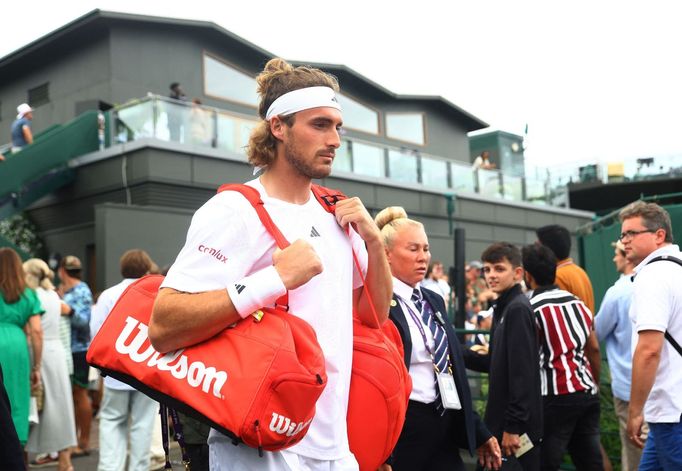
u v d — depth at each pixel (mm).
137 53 17406
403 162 18609
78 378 6941
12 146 13977
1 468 2189
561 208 24375
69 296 6918
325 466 1844
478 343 5605
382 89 23797
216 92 19094
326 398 1847
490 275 4059
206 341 1659
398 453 3107
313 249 1719
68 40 17625
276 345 1597
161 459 6270
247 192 1824
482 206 20953
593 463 4121
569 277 4973
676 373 3084
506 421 3607
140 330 1740
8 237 14641
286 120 1885
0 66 19078
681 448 3043
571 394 3943
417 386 3166
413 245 3271
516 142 28547
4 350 5059
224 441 1792
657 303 3080
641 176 26141
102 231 11422
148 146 12969
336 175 16422
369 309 2193
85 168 14227
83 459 6738
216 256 1717
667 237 3367
